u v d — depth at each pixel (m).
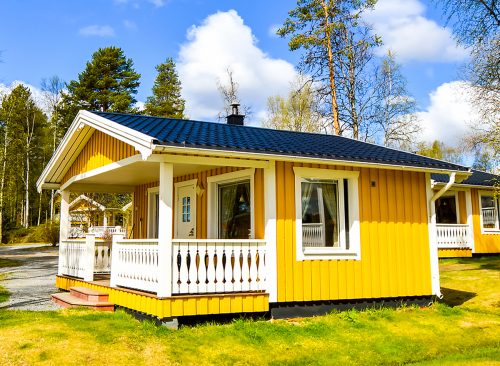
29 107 54.88
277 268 8.92
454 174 10.85
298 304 9.14
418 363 7.17
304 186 9.74
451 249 20.06
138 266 8.76
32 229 47.34
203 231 10.98
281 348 7.41
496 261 18.70
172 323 7.78
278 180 9.17
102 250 12.98
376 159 9.81
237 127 12.24
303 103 30.44
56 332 7.24
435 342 8.40
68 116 39.97
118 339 7.13
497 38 16.22
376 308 10.08
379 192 10.39
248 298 8.51
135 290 8.79
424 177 11.12
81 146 12.16
